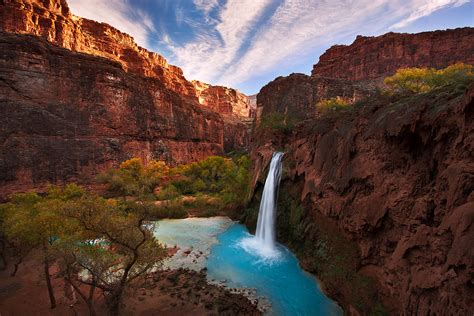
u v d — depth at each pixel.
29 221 14.85
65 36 67.56
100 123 51.66
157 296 17.45
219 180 55.88
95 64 52.75
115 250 14.78
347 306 15.63
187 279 20.08
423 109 12.92
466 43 73.06
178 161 74.75
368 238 15.65
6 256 22.14
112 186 45.34
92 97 50.94
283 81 66.69
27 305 15.70
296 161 27.69
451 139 11.45
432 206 11.84
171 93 78.31
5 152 38.75
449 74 26.28
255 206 34.47
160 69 111.19
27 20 59.56
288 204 27.36
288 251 25.16
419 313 10.52
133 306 16.09
